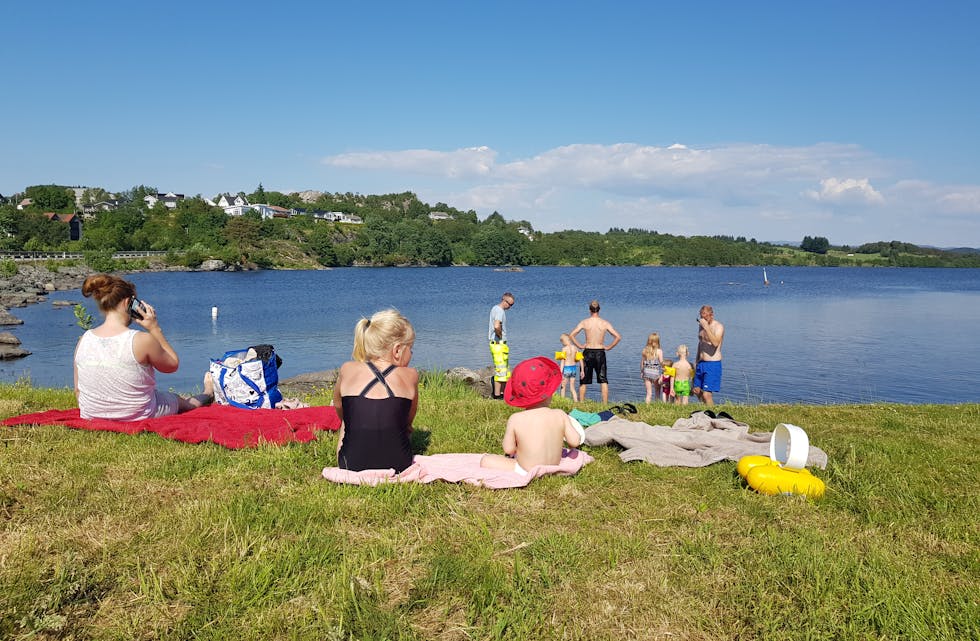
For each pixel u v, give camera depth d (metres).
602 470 5.23
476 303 45.78
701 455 5.61
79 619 2.88
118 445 5.32
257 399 7.03
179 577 3.19
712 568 3.49
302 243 145.88
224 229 127.88
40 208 148.50
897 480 4.96
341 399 4.80
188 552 3.42
